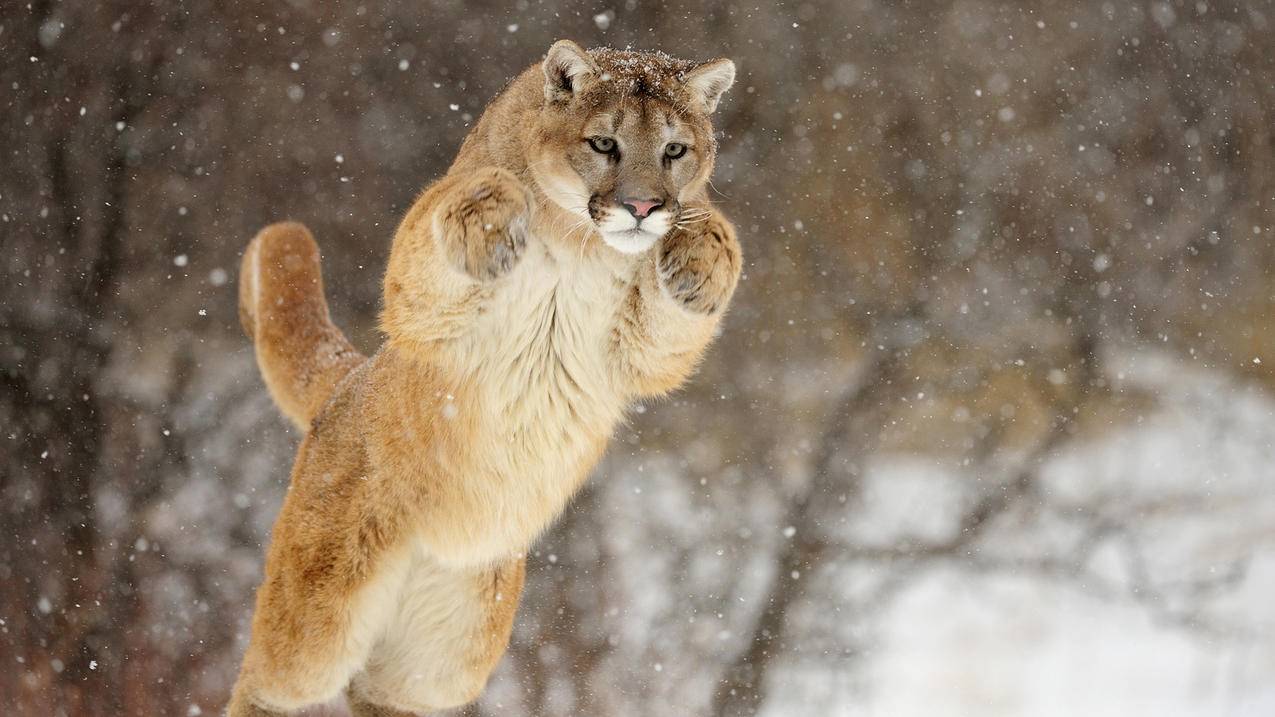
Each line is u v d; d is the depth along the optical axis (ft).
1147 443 55.72
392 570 21.25
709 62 21.03
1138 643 42.91
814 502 46.03
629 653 39.37
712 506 46.03
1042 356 56.24
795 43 57.88
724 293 19.56
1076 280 58.90
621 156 19.90
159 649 37.47
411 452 20.71
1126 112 63.31
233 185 51.29
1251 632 43.34
